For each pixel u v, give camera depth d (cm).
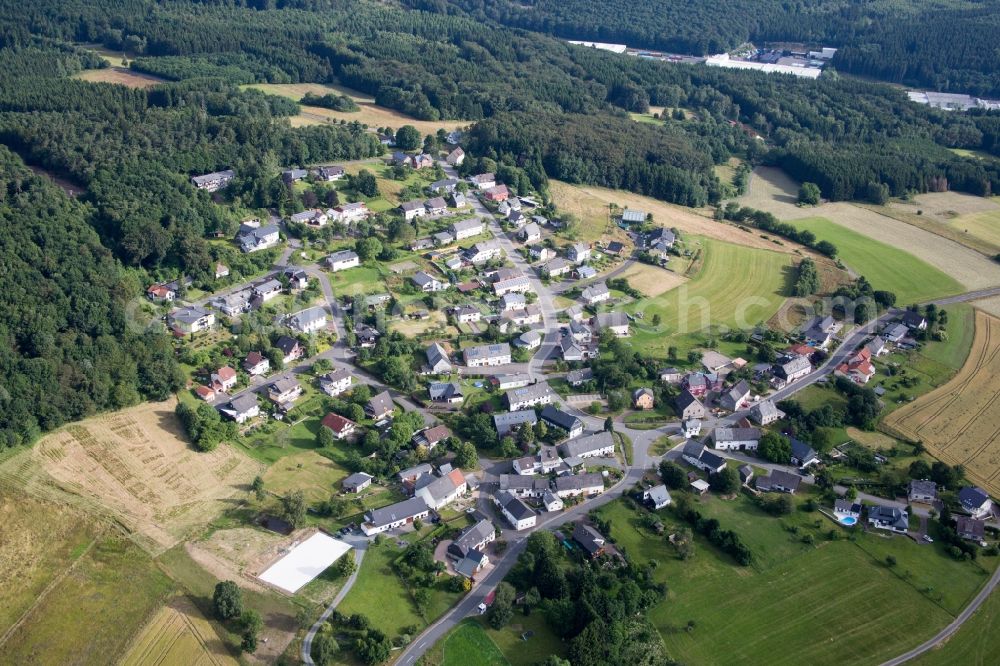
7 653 15450
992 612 17562
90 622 16062
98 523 18038
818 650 16562
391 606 16875
